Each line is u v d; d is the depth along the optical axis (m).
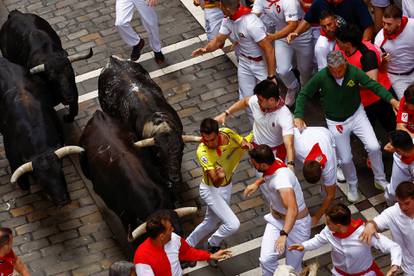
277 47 14.80
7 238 11.01
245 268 12.65
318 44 13.65
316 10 13.96
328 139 12.12
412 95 11.69
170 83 16.31
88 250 13.34
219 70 16.41
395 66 13.45
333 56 12.05
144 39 17.45
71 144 15.44
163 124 12.99
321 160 11.80
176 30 17.61
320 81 12.48
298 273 11.02
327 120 12.84
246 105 12.44
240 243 13.05
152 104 13.59
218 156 11.64
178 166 12.85
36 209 14.17
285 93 15.71
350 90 12.45
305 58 14.80
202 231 12.44
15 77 14.66
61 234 13.66
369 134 12.80
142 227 11.65
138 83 14.09
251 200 13.76
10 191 14.58
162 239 10.10
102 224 13.74
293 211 10.77
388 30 13.02
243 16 13.46
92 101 16.25
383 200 13.30
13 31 16.08
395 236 10.88
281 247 10.73
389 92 12.35
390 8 12.92
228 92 15.89
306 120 15.00
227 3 13.32
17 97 14.27
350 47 12.85
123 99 13.92
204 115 15.51
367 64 12.80
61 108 16.34
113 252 13.24
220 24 15.97
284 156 12.49
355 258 10.66
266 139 12.37
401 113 12.08
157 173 12.81
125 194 12.50
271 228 11.45
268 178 11.03
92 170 13.18
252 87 14.35
